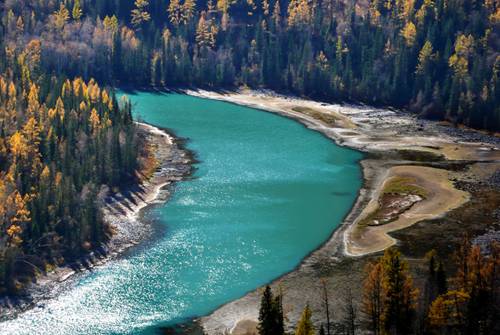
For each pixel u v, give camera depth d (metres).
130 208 141.38
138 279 110.62
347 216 141.88
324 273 114.12
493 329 86.75
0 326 95.81
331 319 98.00
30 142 142.25
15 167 127.62
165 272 113.38
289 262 118.62
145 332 95.25
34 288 105.94
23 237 114.44
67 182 124.56
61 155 144.62
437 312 85.88
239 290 107.94
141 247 122.81
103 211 133.88
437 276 94.88
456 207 146.62
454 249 123.88
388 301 86.38
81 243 119.25
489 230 133.75
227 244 125.31
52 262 113.31
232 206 145.12
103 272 112.81
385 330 86.19
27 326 96.19
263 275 113.25
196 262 117.38
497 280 90.06
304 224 136.62
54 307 101.44
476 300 87.44
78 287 107.56
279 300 84.44
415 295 92.38
